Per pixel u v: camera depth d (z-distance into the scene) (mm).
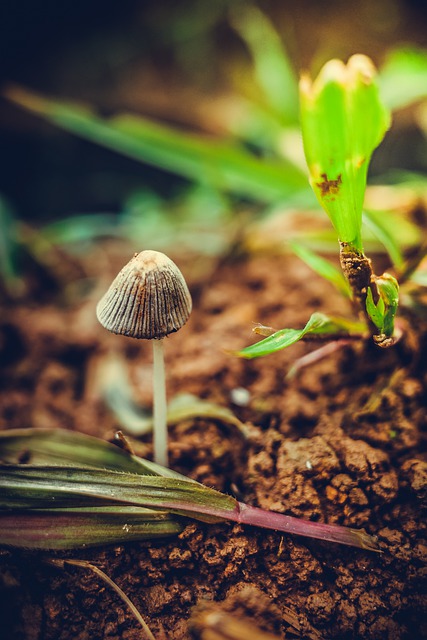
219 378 202
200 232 279
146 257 151
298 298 221
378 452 174
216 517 165
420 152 309
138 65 377
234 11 380
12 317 233
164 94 360
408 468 173
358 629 161
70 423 205
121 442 172
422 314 180
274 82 283
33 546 162
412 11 374
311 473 171
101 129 245
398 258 181
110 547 165
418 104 305
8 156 344
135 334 152
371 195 249
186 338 218
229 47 378
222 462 183
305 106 151
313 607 162
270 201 268
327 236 216
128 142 245
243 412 194
